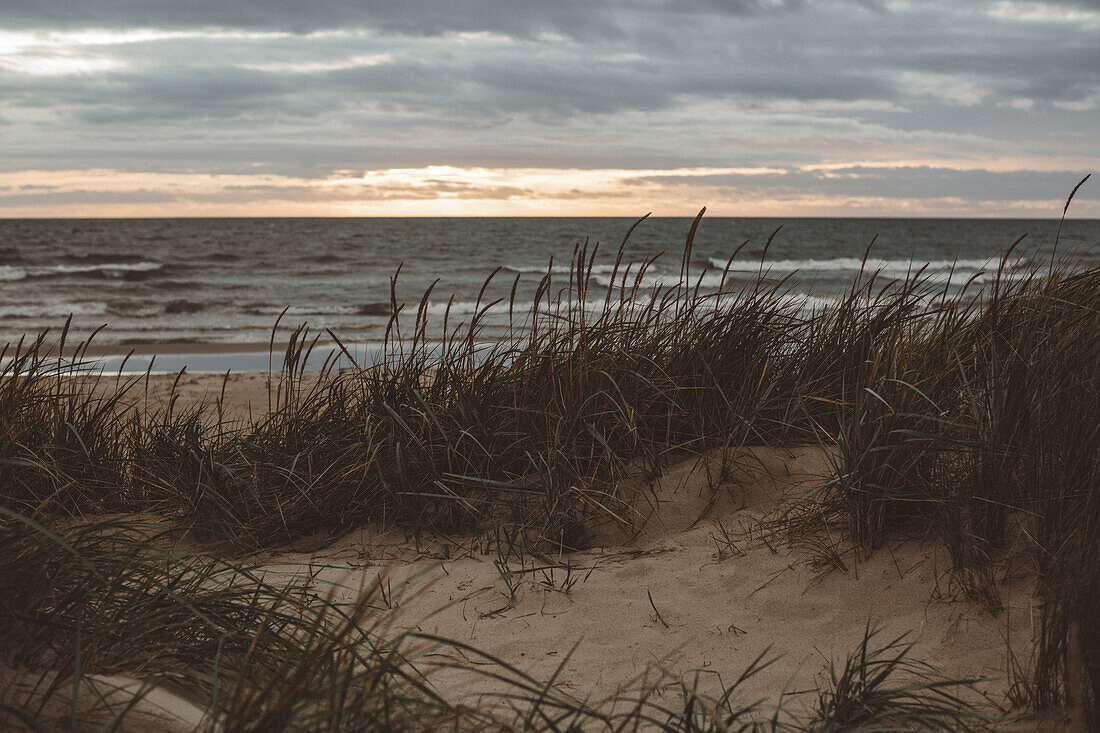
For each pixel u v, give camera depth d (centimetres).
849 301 454
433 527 384
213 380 999
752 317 451
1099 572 207
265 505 392
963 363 341
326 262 4038
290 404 448
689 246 442
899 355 349
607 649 279
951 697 213
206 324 1894
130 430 465
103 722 179
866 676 234
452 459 399
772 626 285
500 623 300
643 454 420
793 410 404
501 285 2852
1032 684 222
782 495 381
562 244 5659
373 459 380
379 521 397
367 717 181
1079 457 261
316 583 332
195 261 3938
